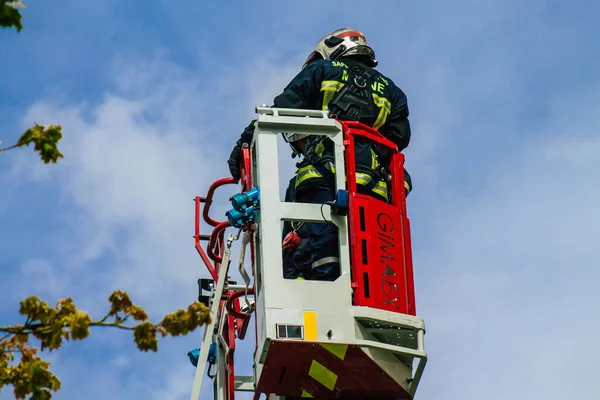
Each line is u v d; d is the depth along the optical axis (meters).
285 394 13.21
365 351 12.86
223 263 13.59
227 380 14.48
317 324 12.79
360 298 13.03
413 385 13.30
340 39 14.74
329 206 13.24
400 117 14.45
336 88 14.09
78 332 8.23
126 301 8.45
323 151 13.77
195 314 8.54
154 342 8.43
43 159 8.31
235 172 14.59
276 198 13.20
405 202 13.89
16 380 8.12
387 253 13.36
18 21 8.34
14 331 8.23
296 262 13.50
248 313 14.27
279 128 13.52
